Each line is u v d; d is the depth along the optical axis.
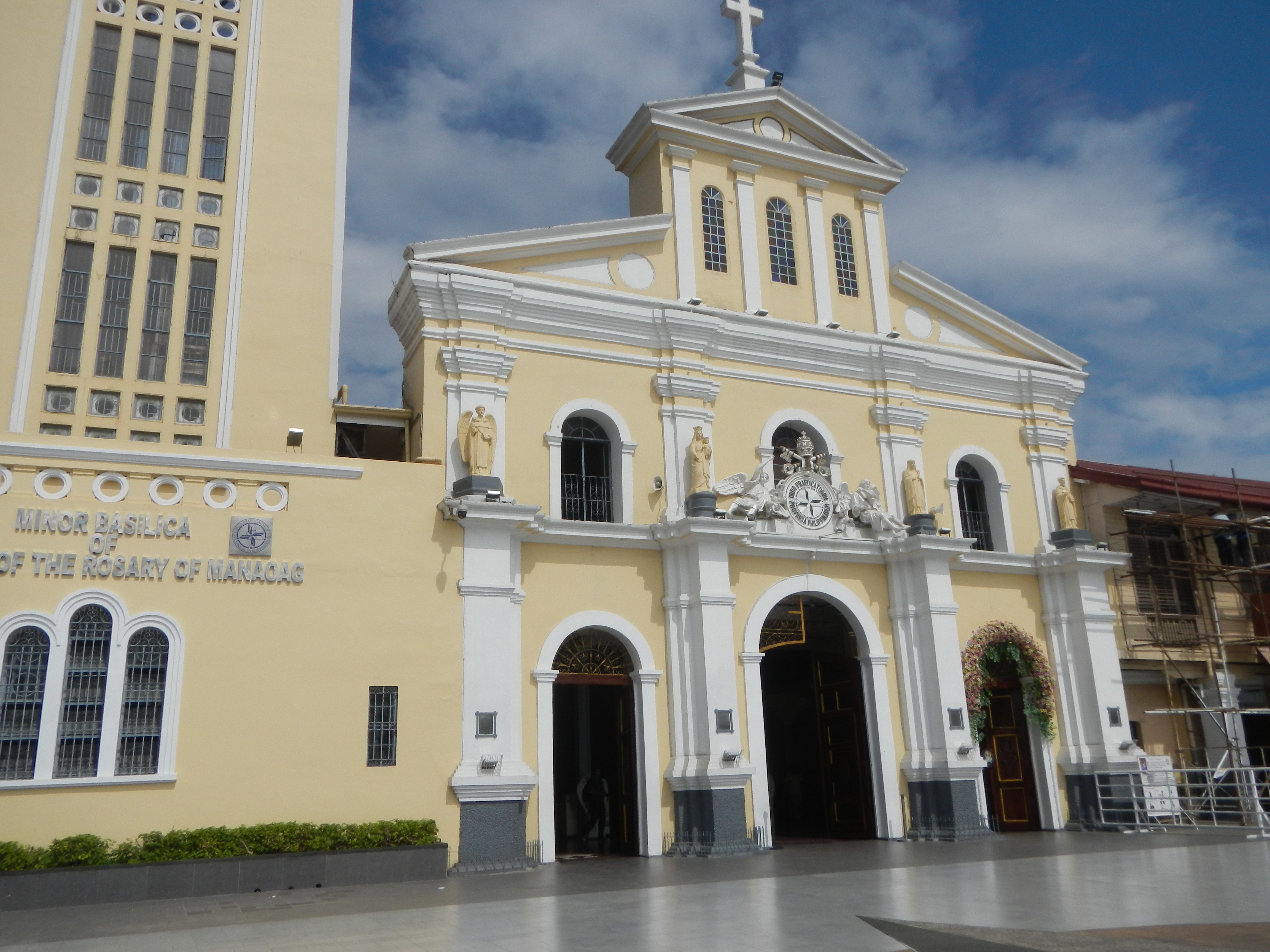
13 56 17.22
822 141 22.41
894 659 19.56
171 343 17.02
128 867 12.60
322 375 17.67
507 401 17.81
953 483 21.48
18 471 13.82
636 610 17.77
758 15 23.14
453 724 15.37
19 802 12.89
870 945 8.45
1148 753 22.23
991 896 11.16
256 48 18.91
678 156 20.56
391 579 15.47
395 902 11.87
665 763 17.28
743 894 11.82
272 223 18.09
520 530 16.73
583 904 11.31
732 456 19.44
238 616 14.45
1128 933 8.75
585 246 19.19
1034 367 23.00
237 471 14.93
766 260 20.97
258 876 13.20
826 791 20.30
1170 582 23.14
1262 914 9.63
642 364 19.09
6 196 16.62
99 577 13.84
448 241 17.80
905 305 22.39
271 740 14.23
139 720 13.68
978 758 18.81
